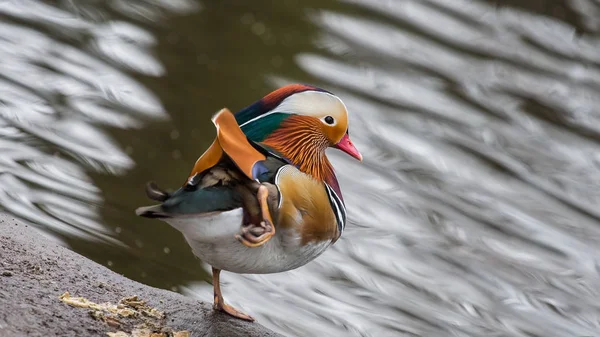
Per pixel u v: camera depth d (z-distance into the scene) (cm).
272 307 1030
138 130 1327
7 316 601
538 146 1423
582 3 1817
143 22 1647
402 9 1775
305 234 657
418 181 1313
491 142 1416
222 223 603
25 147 1230
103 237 1069
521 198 1303
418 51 1641
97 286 710
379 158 1355
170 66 1516
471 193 1299
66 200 1130
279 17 1731
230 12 1738
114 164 1231
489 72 1594
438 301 1097
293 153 696
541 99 1537
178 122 1362
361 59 1608
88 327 629
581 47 1697
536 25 1747
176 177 1231
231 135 618
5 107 1311
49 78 1410
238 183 615
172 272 1032
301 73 1548
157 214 578
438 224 1234
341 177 1309
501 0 1802
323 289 1088
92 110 1347
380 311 1063
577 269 1182
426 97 1512
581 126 1480
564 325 1092
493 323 1075
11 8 1611
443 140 1409
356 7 1778
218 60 1556
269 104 701
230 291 1038
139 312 688
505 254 1193
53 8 1641
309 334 993
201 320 710
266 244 636
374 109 1466
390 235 1202
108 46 1541
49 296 657
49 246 759
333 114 705
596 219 1276
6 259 698
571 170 1374
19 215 1075
